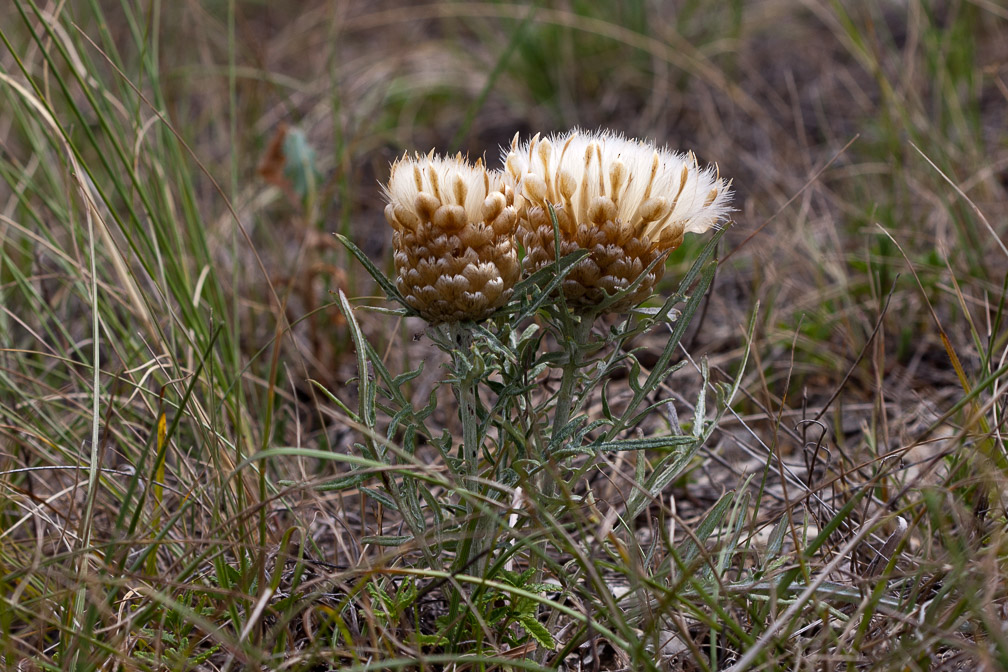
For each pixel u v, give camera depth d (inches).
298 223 131.9
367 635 66.6
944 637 56.1
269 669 61.4
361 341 61.9
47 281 120.6
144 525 72.5
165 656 63.2
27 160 144.0
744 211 147.7
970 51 168.2
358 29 235.5
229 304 123.5
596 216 57.2
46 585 69.1
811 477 77.8
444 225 55.0
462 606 65.8
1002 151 148.6
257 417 106.1
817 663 60.4
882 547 70.2
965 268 117.2
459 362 61.5
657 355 120.5
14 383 99.2
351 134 177.8
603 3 213.5
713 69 192.5
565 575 62.0
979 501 74.9
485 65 212.7
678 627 58.5
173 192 124.4
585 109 201.8
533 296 61.0
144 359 100.6
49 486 89.9
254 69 169.8
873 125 164.6
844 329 115.4
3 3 176.6
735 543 69.0
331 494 90.4
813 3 192.5
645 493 62.9
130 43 188.1
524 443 62.5
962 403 65.4
